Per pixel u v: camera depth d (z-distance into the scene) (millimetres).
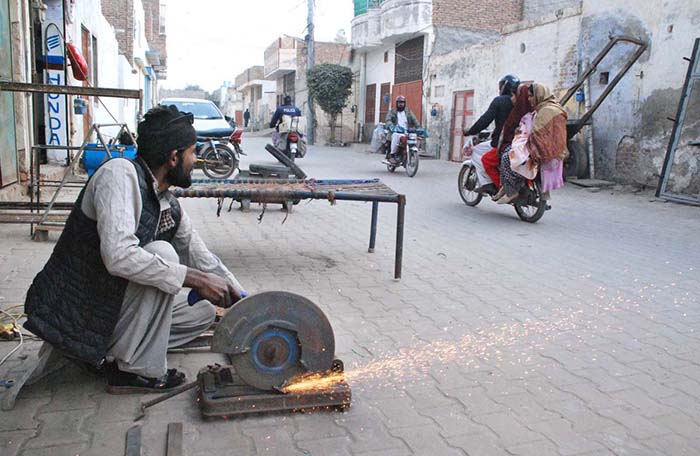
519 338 3783
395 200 4840
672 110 10430
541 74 13719
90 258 2602
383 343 3637
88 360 2633
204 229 6922
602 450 2535
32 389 2879
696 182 9688
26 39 7801
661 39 10578
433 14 19594
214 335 2658
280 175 7113
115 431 2543
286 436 2555
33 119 9094
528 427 2703
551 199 10156
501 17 20578
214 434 2549
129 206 2553
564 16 12844
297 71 35656
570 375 3264
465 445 2541
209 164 12125
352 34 24797
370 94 26078
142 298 2707
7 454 2338
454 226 7594
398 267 4980
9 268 4766
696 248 6480
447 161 17922
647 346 3705
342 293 4586
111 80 17188
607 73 11766
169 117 2719
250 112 57719
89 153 7863
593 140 12062
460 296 4617
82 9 12023
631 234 7234
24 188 7832
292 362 2754
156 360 2799
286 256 5711
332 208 8773
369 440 2551
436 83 19031
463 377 3199
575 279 5180
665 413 2873
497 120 8031
